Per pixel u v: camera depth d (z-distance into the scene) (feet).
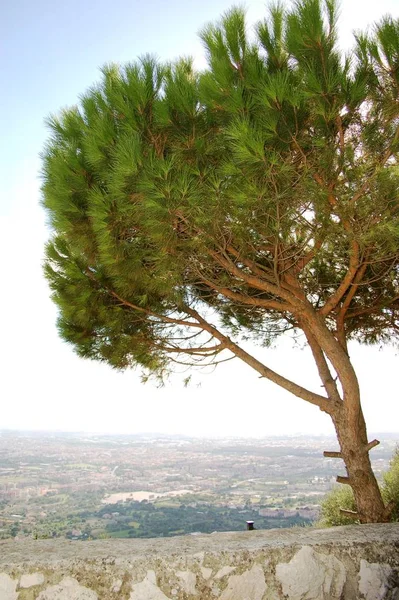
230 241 13.75
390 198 12.05
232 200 12.09
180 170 12.12
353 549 9.91
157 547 9.70
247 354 16.71
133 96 12.81
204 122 12.73
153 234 12.50
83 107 14.17
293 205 12.55
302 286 18.13
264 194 11.89
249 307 19.11
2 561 8.88
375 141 12.07
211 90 12.17
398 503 19.65
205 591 9.01
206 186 11.98
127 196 12.25
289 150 12.05
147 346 17.81
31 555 9.23
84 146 13.38
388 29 11.62
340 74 11.34
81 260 16.48
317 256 15.72
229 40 12.44
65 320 17.81
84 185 13.69
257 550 9.44
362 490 15.05
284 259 14.02
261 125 11.69
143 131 12.84
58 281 16.80
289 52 11.95
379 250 13.78
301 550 9.58
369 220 12.62
